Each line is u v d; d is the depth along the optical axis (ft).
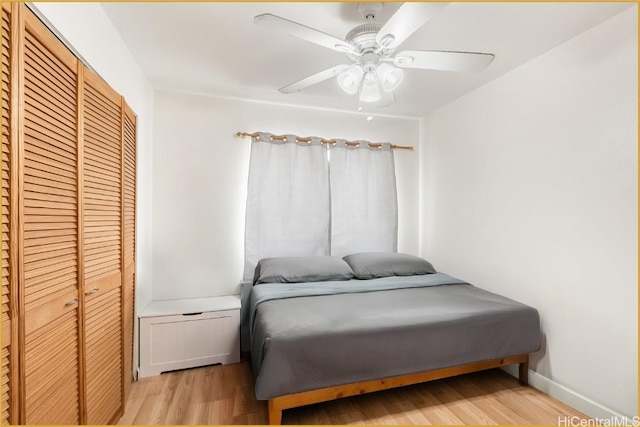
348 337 5.39
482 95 8.71
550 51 6.77
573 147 6.29
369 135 11.30
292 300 7.00
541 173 6.97
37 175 3.48
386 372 5.57
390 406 6.29
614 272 5.61
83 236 4.42
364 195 11.02
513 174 7.70
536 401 6.47
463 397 6.62
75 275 4.28
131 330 6.79
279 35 6.27
